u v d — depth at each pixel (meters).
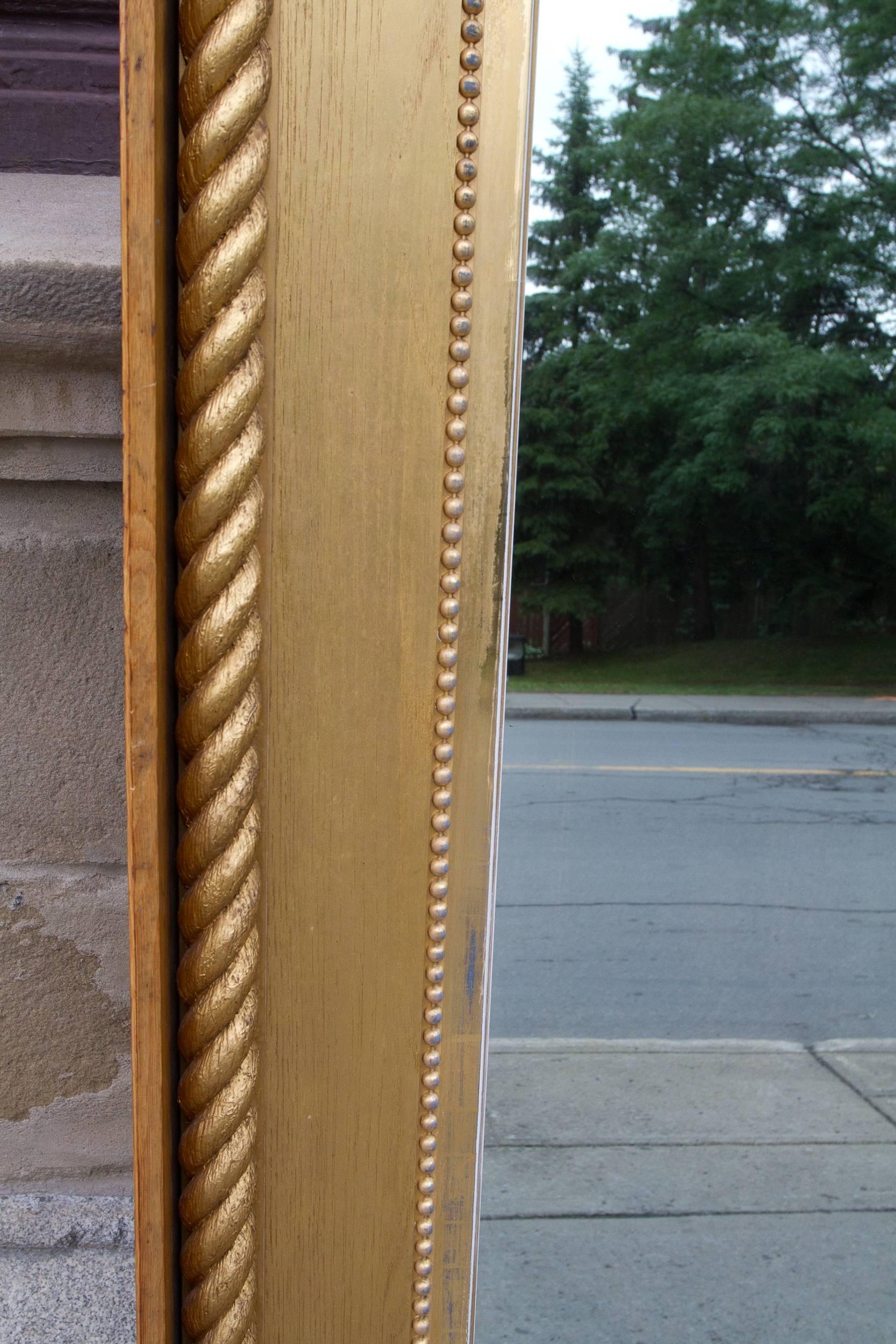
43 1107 0.94
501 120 0.62
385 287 0.63
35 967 0.92
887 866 5.05
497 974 3.62
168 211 0.58
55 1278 0.89
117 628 0.88
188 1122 0.68
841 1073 2.85
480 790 0.69
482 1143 0.74
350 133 0.61
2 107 0.93
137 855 0.58
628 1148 2.44
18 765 0.89
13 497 0.86
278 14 0.60
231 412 0.60
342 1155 0.72
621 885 4.69
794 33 11.84
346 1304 0.74
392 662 0.67
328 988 0.70
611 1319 1.83
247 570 0.62
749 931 4.11
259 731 0.66
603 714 9.63
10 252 0.77
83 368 0.80
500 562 0.67
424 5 0.61
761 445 12.52
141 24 0.52
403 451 0.64
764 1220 2.17
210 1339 0.70
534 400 12.97
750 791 6.74
